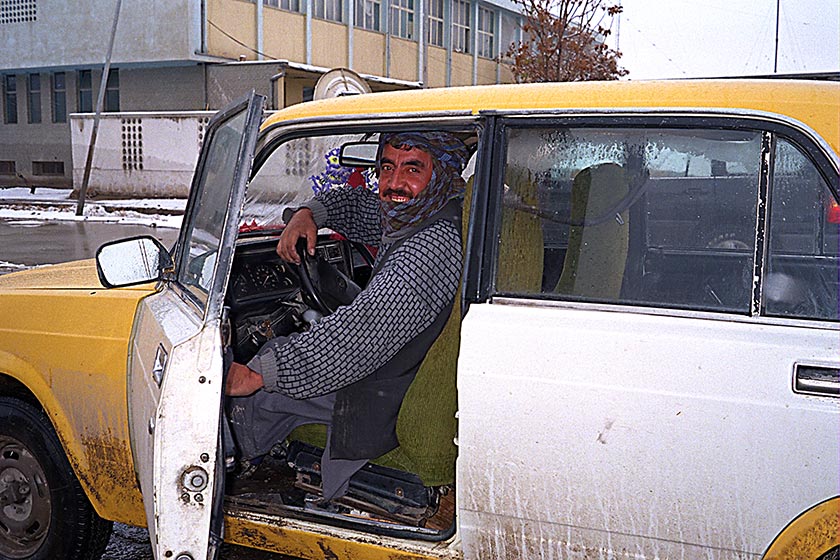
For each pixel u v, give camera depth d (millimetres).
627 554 2217
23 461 3164
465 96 2500
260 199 3877
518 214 2408
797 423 2035
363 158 3918
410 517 2668
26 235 16547
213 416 2197
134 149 24219
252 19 25344
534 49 25359
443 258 2682
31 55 27109
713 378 2098
